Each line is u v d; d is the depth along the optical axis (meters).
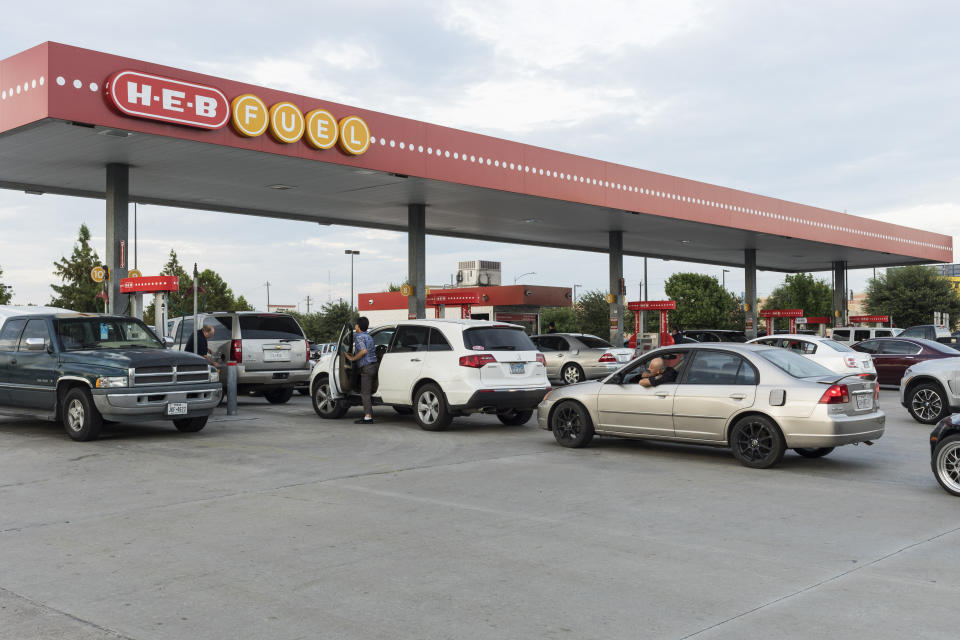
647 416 10.26
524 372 12.74
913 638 4.12
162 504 7.30
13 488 8.03
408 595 4.80
